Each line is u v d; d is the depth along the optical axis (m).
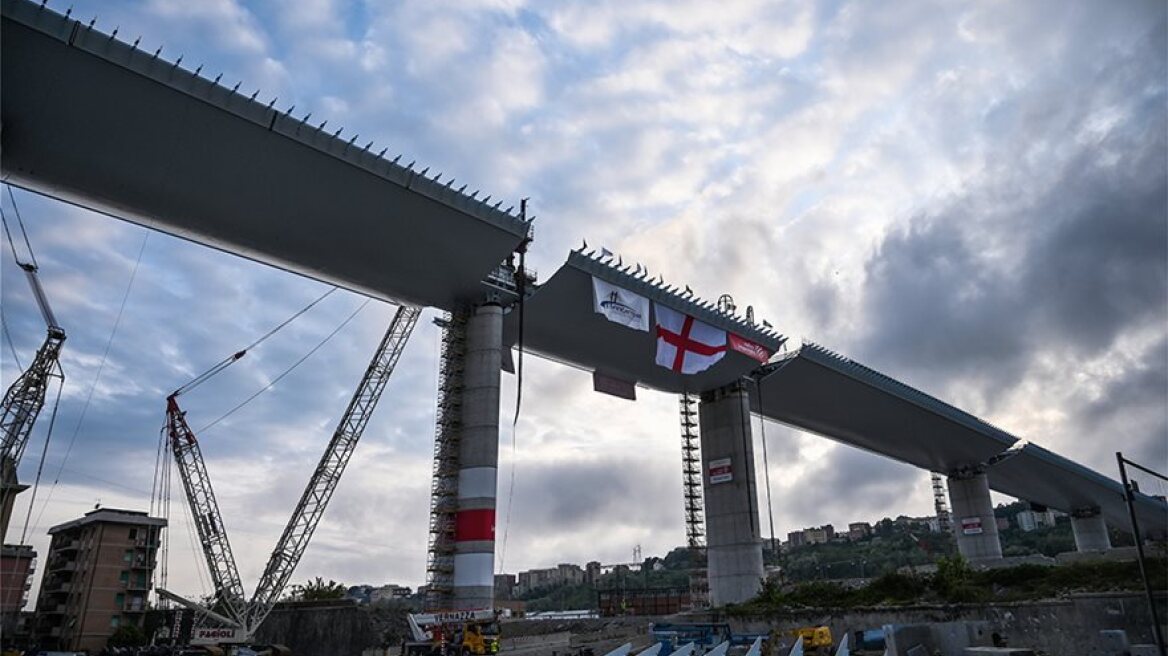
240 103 39.41
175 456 66.94
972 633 31.67
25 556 77.12
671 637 40.16
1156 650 29.20
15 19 33.06
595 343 66.06
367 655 50.34
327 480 67.56
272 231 46.88
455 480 52.88
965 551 109.19
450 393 54.97
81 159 39.75
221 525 66.25
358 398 69.94
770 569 75.81
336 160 43.22
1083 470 116.81
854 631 41.72
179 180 42.00
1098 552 47.19
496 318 55.41
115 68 36.03
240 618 61.66
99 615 72.94
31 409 60.81
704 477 78.31
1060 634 35.72
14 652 41.25
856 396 84.94
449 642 43.41
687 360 66.75
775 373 77.06
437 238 50.00
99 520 75.94
